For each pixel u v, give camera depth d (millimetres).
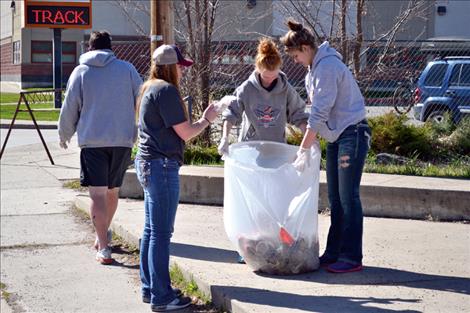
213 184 9844
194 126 5891
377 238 7824
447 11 29000
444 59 17484
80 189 11789
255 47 14398
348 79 6172
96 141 7305
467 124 12547
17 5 53781
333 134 6219
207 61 13406
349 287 6062
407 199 8867
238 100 6621
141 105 5934
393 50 17250
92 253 8102
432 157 11969
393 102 15055
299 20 15891
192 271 6590
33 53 52969
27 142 19109
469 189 8750
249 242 6328
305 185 6242
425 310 5492
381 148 11984
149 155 5875
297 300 5723
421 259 6953
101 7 45250
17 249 8297
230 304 5770
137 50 17531
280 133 6734
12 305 6484
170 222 5984
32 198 11102
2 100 39156
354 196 6336
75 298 6617
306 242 6324
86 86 7277
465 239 7773
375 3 25656
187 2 14031
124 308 6309
